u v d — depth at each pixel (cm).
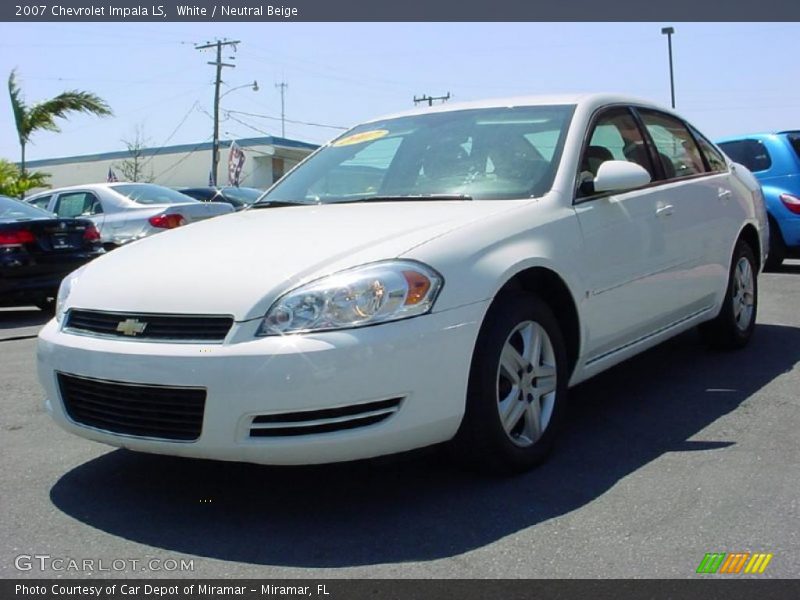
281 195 480
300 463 322
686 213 501
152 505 357
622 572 286
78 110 2438
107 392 342
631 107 504
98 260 402
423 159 456
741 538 308
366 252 338
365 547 311
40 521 343
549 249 383
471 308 340
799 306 775
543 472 378
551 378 387
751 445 405
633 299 446
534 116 461
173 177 4538
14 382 586
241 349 314
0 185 2378
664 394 497
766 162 1031
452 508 342
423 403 326
